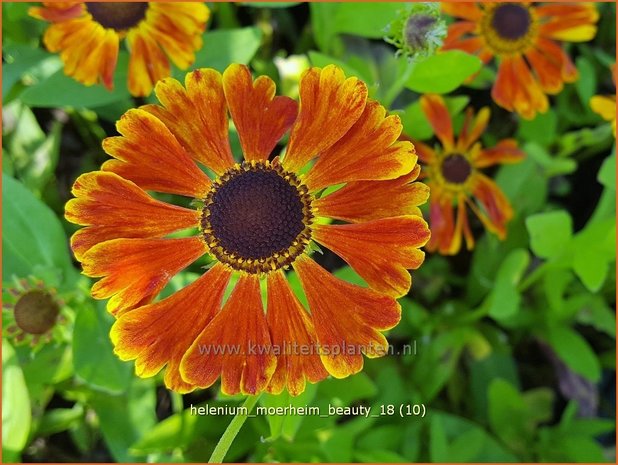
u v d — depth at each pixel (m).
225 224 0.12
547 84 0.19
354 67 0.20
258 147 0.13
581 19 0.19
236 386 0.11
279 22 0.25
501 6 0.19
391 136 0.11
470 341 0.21
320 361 0.12
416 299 0.23
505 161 0.20
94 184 0.11
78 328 0.16
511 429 0.20
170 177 0.12
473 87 0.24
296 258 0.12
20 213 0.18
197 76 0.12
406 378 0.21
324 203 0.12
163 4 0.17
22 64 0.19
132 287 0.11
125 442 0.18
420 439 0.20
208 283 0.12
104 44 0.17
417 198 0.12
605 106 0.18
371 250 0.12
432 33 0.14
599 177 0.18
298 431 0.18
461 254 0.24
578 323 0.25
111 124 0.24
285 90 0.21
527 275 0.23
